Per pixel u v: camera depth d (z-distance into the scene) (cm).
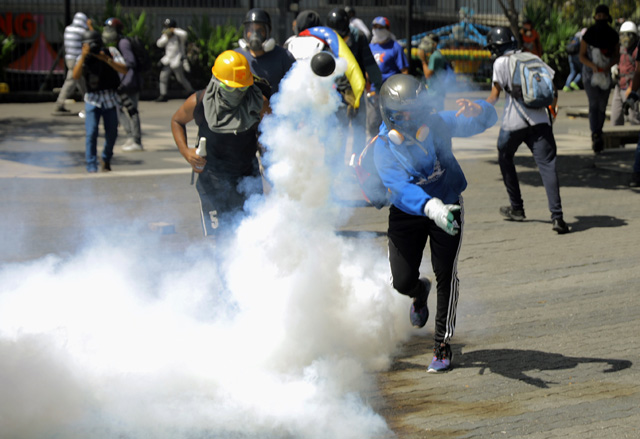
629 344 516
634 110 1441
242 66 484
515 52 805
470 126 458
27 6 2236
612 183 1080
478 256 729
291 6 1529
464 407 423
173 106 2130
